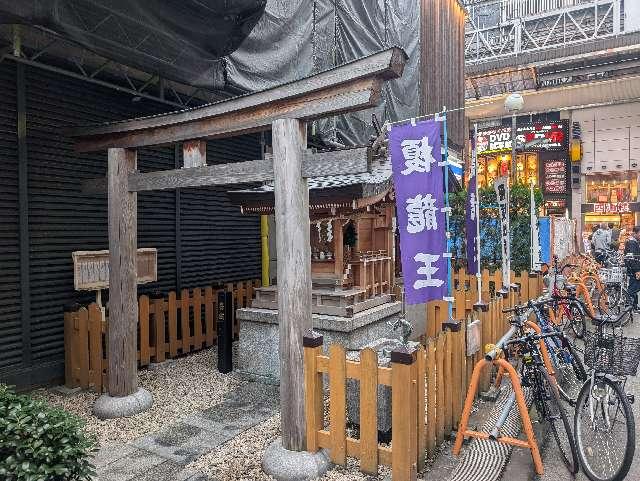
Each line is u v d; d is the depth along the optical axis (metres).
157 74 6.11
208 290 7.96
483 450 4.28
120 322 5.36
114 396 5.36
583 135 25.08
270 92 4.25
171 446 4.50
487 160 26.62
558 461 4.21
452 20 16.11
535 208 10.91
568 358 5.80
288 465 3.87
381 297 7.04
